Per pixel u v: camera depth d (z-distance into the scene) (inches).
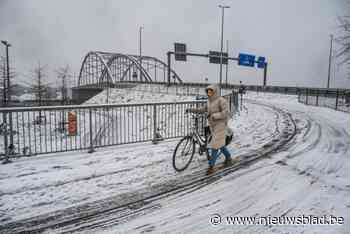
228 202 141.0
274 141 286.5
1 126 351.3
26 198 148.3
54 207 137.3
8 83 971.3
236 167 198.7
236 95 583.8
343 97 712.4
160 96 1449.3
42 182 172.4
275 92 1432.1
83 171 194.2
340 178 173.8
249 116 519.5
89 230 114.6
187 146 201.0
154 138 290.7
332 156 225.6
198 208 134.5
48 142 382.3
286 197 145.8
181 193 153.2
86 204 140.4
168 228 115.5
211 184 166.4
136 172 191.3
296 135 319.0
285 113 577.0
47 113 587.8
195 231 113.0
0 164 211.5
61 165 208.8
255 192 153.2
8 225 119.1
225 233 111.6
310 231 112.3
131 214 128.8
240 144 274.1
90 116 250.4
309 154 232.2
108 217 126.1
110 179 177.3
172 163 205.8
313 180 170.4
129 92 1921.8
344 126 388.5
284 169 192.4
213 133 184.4
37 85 1182.9
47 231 114.3
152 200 144.3
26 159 225.6
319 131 345.7
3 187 163.8
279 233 111.3
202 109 200.8
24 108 222.2
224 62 1294.3
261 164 205.0
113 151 252.8
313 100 855.1
